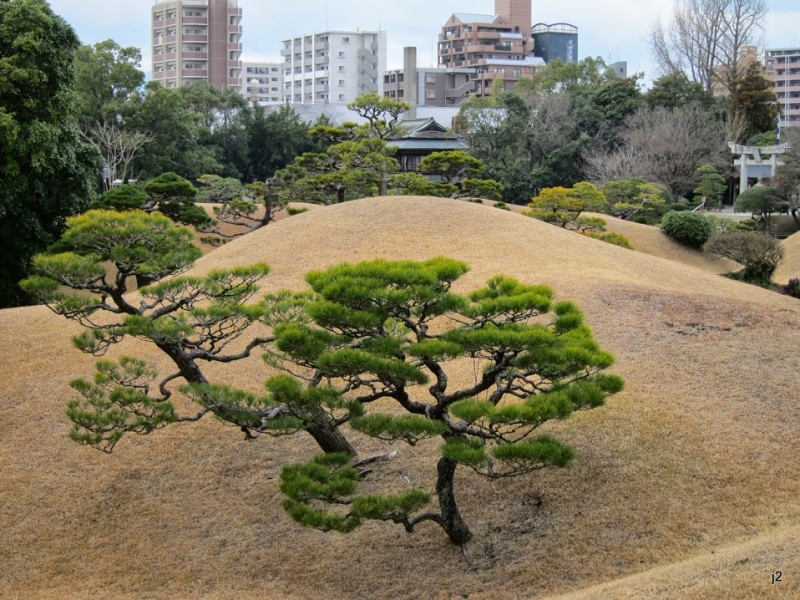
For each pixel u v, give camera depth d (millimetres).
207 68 106625
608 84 67062
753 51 80625
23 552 12008
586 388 10203
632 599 8703
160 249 13109
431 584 10555
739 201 54375
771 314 17875
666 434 13023
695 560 9828
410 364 10367
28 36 24172
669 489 11805
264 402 11602
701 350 15766
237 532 12148
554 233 24656
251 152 65750
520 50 122750
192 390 11227
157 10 107688
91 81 54344
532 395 10727
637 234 39625
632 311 17531
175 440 14297
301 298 12406
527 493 12023
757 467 12227
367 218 23594
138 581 11305
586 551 10719
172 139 56375
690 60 80438
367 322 9898
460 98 110438
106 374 12734
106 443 14266
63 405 15516
